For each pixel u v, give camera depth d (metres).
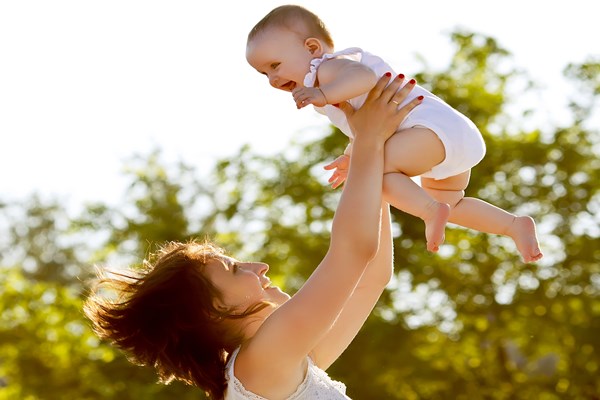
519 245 5.54
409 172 5.28
